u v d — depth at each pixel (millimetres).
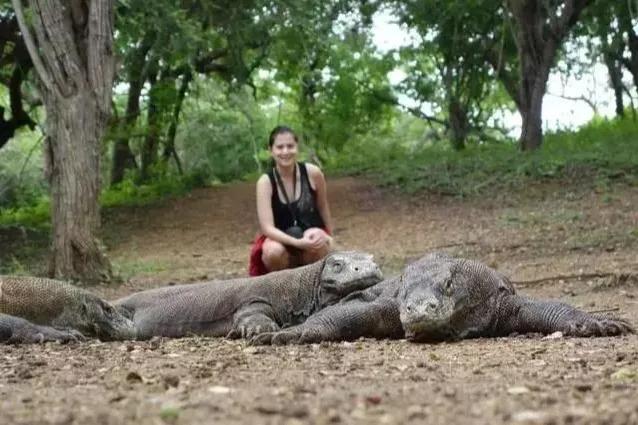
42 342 6355
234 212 20984
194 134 30719
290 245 7770
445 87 29781
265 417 3195
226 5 19609
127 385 4176
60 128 12117
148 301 7566
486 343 5812
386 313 6141
